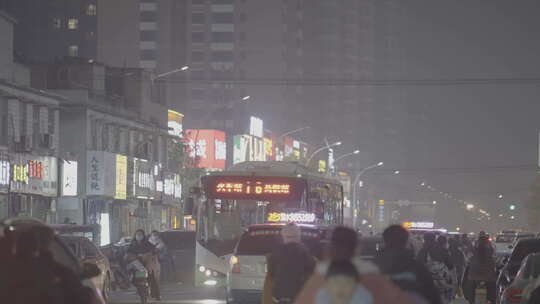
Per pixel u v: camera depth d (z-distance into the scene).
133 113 94.44
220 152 131.50
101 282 30.75
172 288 46.38
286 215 38.38
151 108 102.25
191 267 50.44
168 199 99.56
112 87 98.19
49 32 189.00
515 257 30.03
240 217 38.50
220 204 38.56
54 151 75.50
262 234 30.77
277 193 38.34
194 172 105.50
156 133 96.56
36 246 13.17
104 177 80.19
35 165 70.50
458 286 40.94
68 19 189.88
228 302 30.75
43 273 13.08
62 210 77.31
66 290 13.34
